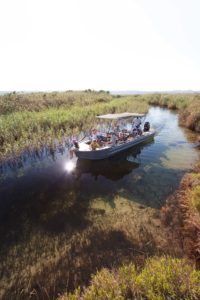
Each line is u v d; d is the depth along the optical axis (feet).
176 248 18.54
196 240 18.24
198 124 64.34
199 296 11.29
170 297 11.26
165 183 31.71
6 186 31.30
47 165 39.29
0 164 38.22
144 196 28.22
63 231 21.80
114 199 27.73
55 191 29.89
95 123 65.72
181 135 61.36
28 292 15.47
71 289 15.47
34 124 55.06
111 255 18.34
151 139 56.29
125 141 47.21
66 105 93.71
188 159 41.75
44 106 87.56
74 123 62.34
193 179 29.12
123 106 94.27
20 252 19.20
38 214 24.71
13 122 53.06
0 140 46.16
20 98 95.20
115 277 13.44
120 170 37.22
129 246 19.30
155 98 150.61
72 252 18.94
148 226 21.95
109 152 42.16
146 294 11.46
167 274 12.66
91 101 111.96
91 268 17.15
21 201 27.35
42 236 21.12
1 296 15.23
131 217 23.67
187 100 111.86
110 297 11.39
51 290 15.48
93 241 20.18
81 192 29.63
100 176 34.86
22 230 22.07
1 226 22.74
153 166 38.73
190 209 21.99
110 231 21.45
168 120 84.07
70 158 42.80
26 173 35.78
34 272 17.10
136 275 13.66
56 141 48.62
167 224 21.98
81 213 24.77
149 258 16.29
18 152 41.19
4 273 17.11
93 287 12.57
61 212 25.04
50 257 18.49
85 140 47.44
